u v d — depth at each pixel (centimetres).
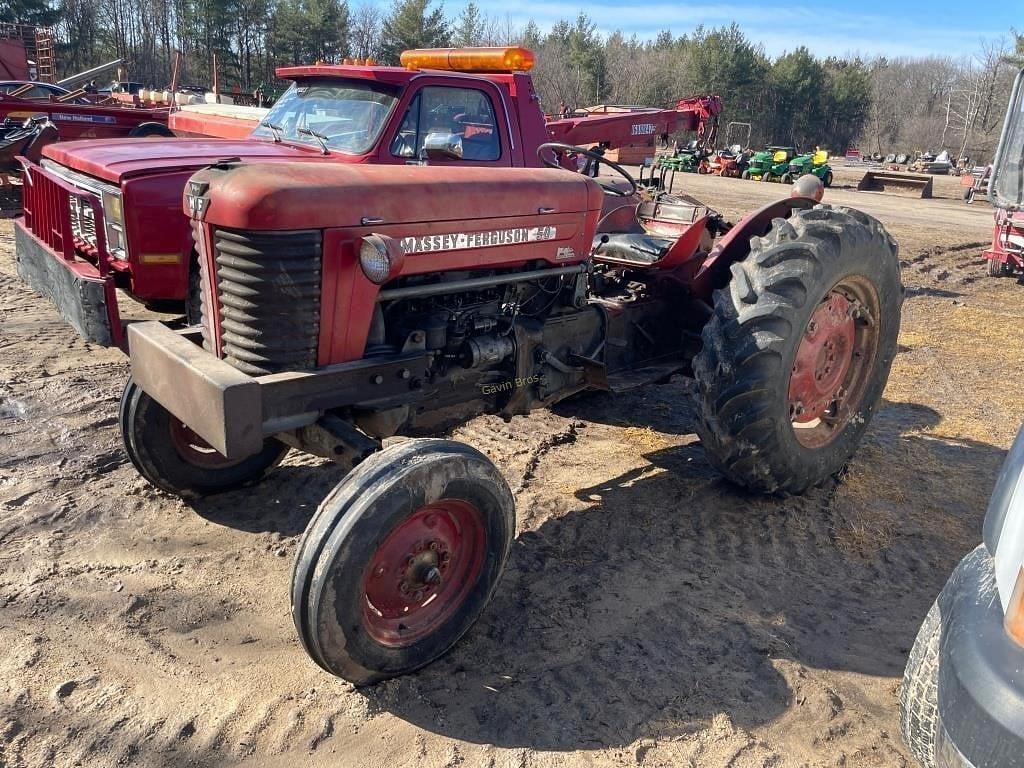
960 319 838
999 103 6444
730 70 6366
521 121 557
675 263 452
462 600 291
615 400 562
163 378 293
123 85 2814
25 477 404
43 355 576
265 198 260
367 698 272
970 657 189
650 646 302
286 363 283
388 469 258
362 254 275
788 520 403
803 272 368
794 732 265
